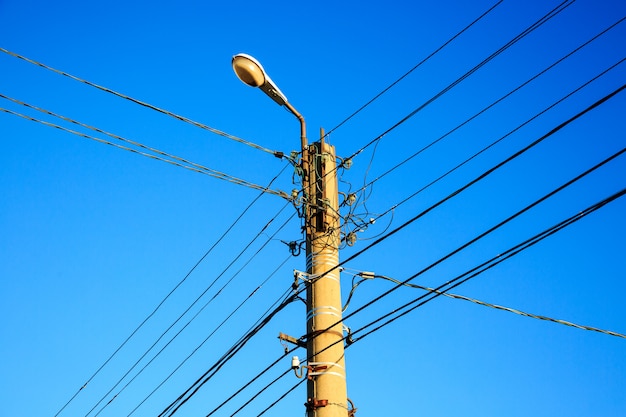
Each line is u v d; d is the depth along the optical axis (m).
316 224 12.45
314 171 12.93
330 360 11.09
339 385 10.95
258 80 12.55
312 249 12.20
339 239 12.45
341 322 11.45
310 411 10.78
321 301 11.62
